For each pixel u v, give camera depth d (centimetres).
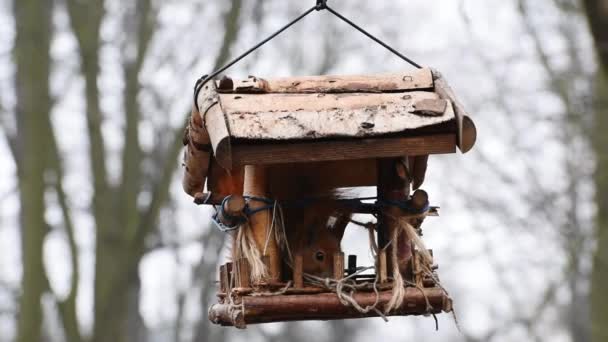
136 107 2103
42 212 1891
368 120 708
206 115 725
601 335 1873
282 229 760
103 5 2088
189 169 841
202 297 2745
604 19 1085
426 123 704
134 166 2078
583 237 1952
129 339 2183
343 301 732
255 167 764
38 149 1898
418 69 768
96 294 1970
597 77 1766
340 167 778
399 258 754
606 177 1856
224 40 2020
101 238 2000
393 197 762
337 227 768
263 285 738
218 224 789
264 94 746
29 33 1920
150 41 2167
